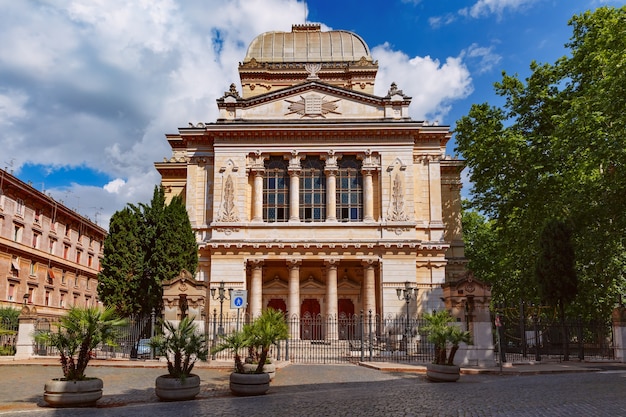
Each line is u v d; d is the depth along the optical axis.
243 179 48.09
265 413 14.62
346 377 24.22
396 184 47.62
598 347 37.34
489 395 17.56
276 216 48.53
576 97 37.16
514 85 42.53
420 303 46.09
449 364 22.59
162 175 54.81
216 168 48.28
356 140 48.69
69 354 17.05
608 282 36.50
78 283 72.12
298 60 59.59
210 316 45.25
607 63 32.41
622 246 35.28
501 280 53.94
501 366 25.41
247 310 46.03
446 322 23.94
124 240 39.09
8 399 17.58
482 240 66.44
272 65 58.81
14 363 29.38
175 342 18.12
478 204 44.31
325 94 49.97
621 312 32.19
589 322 35.38
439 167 49.84
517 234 41.91
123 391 19.45
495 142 41.81
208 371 25.98
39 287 60.41
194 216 48.84
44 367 28.09
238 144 48.69
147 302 38.03
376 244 45.91
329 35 61.72
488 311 27.94
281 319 20.61
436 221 48.66
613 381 21.20
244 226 46.91
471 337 27.70
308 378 23.84
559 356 35.31
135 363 28.17
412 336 39.94
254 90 58.56
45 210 62.47
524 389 19.00
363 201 48.19
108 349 34.91
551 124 40.50
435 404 15.82
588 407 14.70
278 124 48.06
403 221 46.78
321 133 48.44
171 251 39.28
